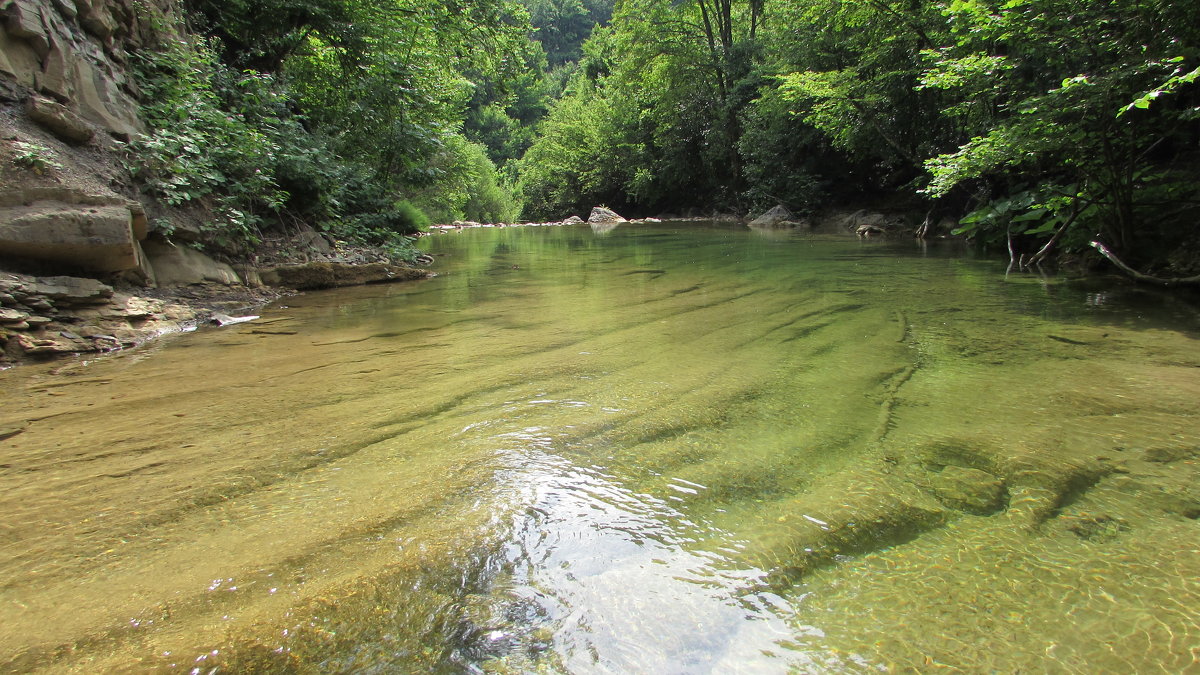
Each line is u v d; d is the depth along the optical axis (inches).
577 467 89.2
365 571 64.6
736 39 1115.9
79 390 130.1
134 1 268.5
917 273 298.0
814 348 156.3
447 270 357.1
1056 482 82.4
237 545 70.1
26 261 171.6
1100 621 55.7
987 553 66.6
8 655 53.2
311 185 321.4
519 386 128.7
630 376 134.7
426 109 536.4
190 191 241.0
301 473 89.0
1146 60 219.3
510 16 581.3
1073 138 244.5
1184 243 249.8
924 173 586.6
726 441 98.0
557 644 54.1
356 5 460.4
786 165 893.8
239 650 53.6
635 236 676.7
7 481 87.6
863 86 611.8
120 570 65.8
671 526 73.0
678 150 1154.7
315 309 228.2
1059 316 188.9
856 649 53.1
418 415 112.3
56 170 180.5
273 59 446.0
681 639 54.6
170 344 173.2
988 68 288.0
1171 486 80.7
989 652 52.3
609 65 1368.1
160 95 267.1
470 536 71.1
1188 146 307.1
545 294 257.9
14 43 190.7
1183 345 151.3
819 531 71.5
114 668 51.7
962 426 102.5
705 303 226.2
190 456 95.6
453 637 55.0
